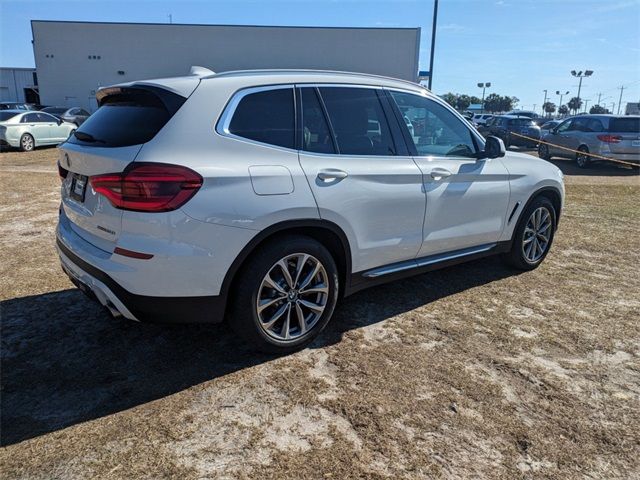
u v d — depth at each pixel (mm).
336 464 2258
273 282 3008
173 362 3111
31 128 16328
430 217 3811
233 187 2756
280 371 3016
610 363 3199
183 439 2408
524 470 2254
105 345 3309
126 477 2162
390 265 3695
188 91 2834
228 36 32406
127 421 2533
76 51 32688
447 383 2918
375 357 3199
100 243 2850
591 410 2703
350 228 3293
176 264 2646
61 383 2869
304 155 3111
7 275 4512
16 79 42469
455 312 3926
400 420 2576
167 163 2609
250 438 2422
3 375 2934
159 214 2590
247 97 3008
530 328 3668
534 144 20375
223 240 2744
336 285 3307
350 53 32281
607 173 13828
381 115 3621
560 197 5020
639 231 6688
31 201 7906
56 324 3586
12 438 2395
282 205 2916
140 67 33000
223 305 2867
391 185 3490
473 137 4293
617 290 4469
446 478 2189
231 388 2832
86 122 3270
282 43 32375
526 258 4855
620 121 14109
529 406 2725
